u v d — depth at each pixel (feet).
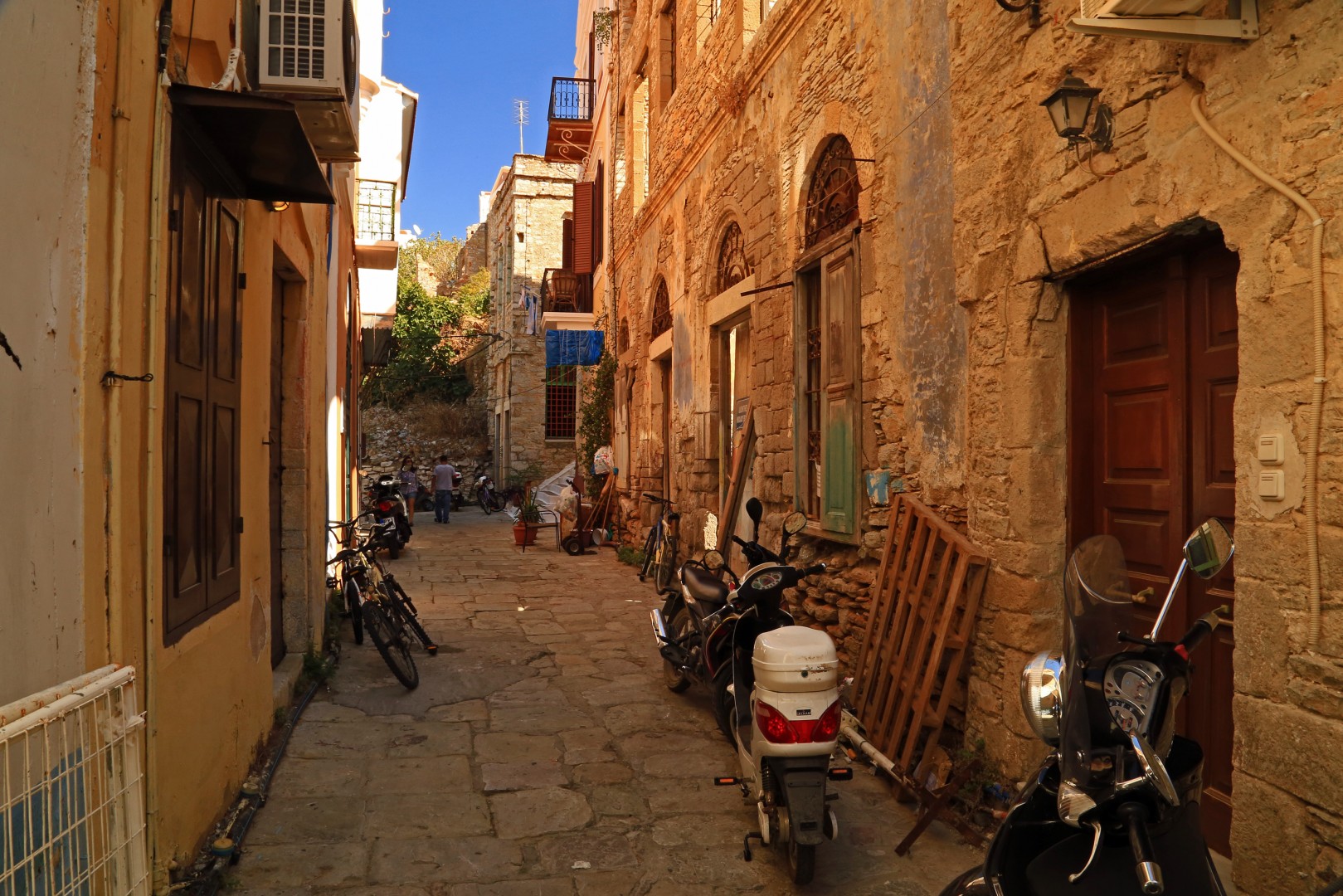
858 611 18.47
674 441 35.94
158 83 9.72
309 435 20.92
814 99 21.48
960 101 14.92
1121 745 6.06
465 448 98.78
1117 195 11.27
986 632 14.01
